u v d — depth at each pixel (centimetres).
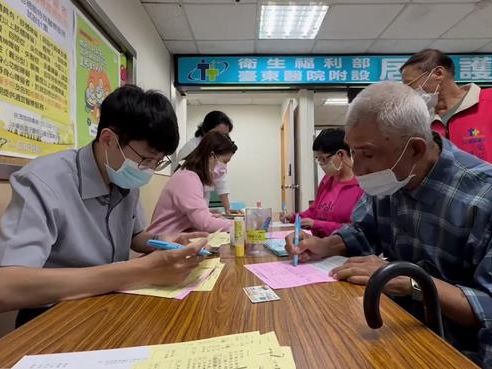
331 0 287
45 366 47
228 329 59
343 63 400
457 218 80
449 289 69
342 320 62
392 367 46
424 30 341
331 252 109
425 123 80
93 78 189
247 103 583
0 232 74
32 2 132
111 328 59
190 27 331
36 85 134
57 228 86
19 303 68
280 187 587
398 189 91
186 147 303
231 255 116
